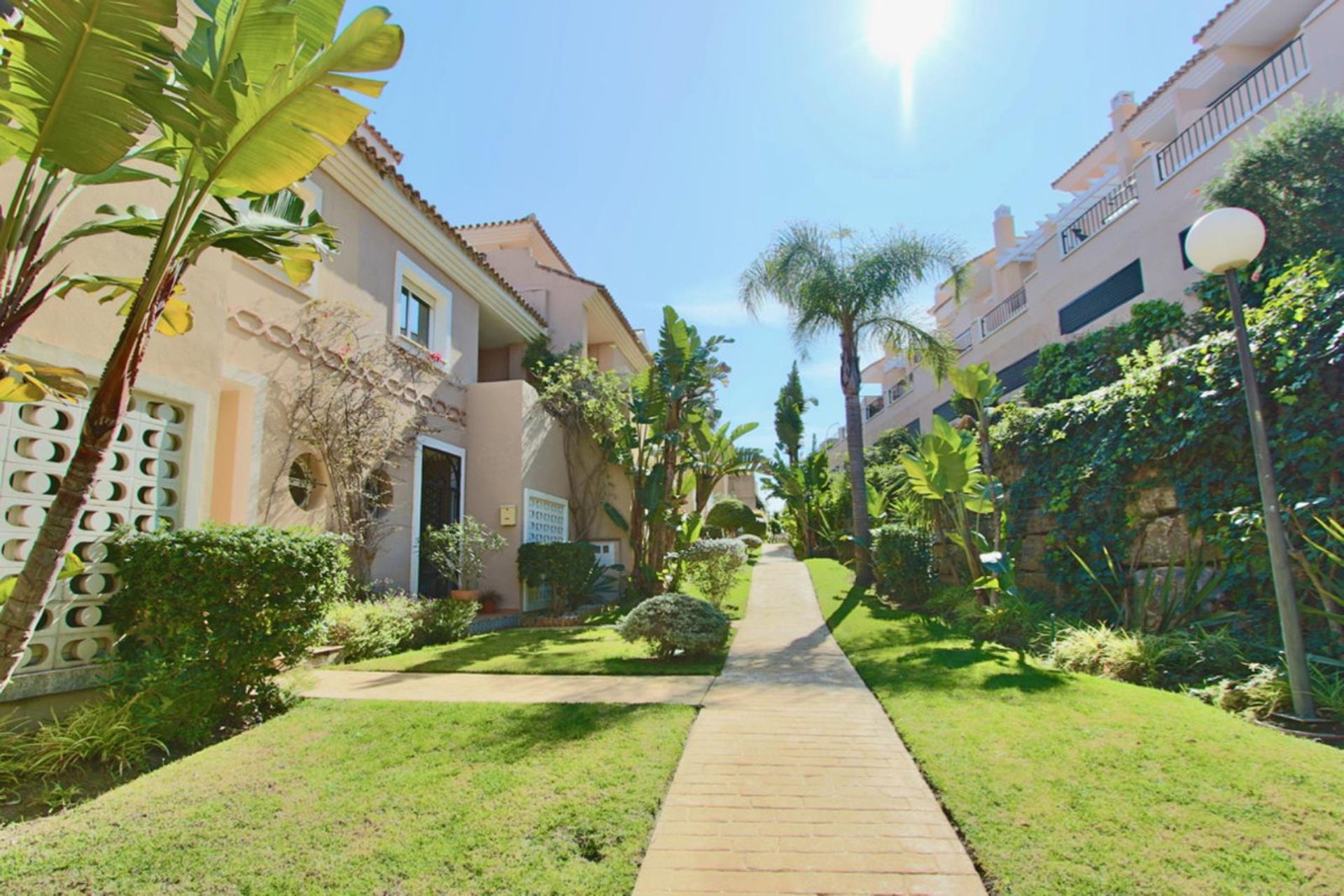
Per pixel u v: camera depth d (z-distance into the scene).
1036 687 5.59
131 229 3.66
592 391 15.55
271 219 4.19
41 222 3.87
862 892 2.72
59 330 4.81
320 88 3.04
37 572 2.95
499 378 16.95
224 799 3.56
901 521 14.84
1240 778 3.51
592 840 3.09
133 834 3.17
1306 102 10.46
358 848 3.01
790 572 17.69
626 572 15.08
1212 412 6.60
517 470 12.70
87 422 3.04
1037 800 3.39
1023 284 19.39
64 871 2.84
